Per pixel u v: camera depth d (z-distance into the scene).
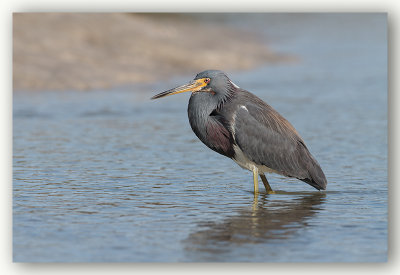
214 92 12.84
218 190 12.82
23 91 26.80
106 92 27.62
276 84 30.47
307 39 54.34
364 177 13.90
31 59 29.89
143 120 21.53
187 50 38.19
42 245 9.36
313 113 22.56
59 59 31.11
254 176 12.84
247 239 9.62
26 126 19.97
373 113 22.48
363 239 9.66
